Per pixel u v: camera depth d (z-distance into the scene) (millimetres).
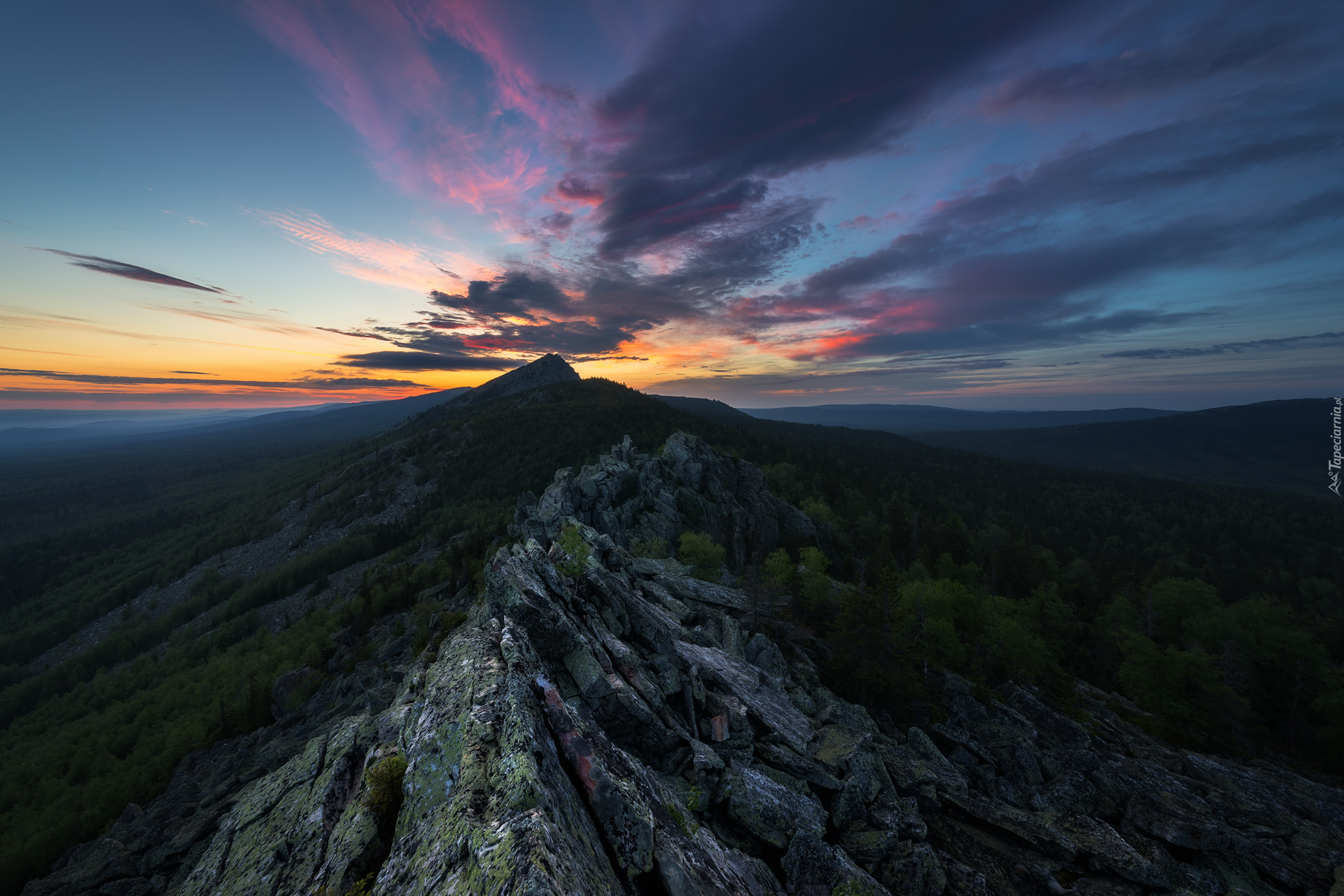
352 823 11844
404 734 14172
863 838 24062
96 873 33469
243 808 14312
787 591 60969
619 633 29312
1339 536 177500
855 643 46656
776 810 21594
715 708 27906
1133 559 141375
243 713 80875
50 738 111250
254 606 168000
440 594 111938
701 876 11570
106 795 68312
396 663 70875
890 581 52188
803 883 19422
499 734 12164
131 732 99562
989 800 30156
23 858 61719
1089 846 27375
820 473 177875
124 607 195875
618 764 13766
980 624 69062
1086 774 35062
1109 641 79000
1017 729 39812
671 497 97875
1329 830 32719
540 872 7738
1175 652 60938
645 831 11516
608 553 45781
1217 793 36188
